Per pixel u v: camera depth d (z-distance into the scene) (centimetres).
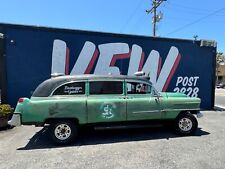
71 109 709
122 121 750
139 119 760
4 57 1095
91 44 1202
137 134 819
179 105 791
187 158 589
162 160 577
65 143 708
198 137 780
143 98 767
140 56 1280
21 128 923
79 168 534
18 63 1113
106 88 748
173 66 1343
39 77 1141
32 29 1127
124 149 664
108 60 1227
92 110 722
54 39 1155
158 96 786
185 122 802
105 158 595
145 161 572
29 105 694
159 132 844
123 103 745
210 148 666
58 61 1162
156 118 774
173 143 716
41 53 1141
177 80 1355
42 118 696
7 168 537
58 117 703
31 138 784
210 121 1055
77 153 636
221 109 1428
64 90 723
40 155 622
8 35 1099
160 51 1316
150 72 1299
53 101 703
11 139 773
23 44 1117
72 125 716
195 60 1382
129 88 767
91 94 735
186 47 1363
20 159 593
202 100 1402
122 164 555
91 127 747
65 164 559
